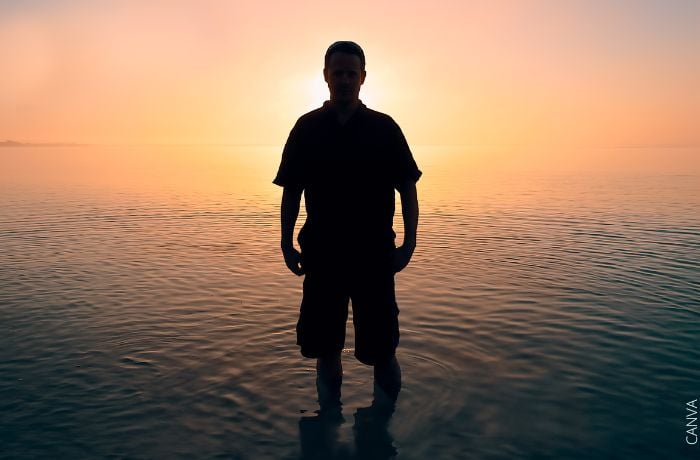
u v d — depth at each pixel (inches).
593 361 158.2
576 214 522.9
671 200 650.8
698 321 193.3
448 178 1202.0
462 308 211.9
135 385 143.0
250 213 549.3
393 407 130.4
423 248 349.4
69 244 365.4
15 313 207.8
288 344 172.6
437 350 166.9
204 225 463.5
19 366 156.3
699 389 139.6
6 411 129.1
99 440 116.1
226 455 110.6
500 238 389.4
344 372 150.5
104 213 544.4
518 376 147.9
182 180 1128.2
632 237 384.8
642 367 153.7
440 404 131.8
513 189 861.2
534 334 181.2
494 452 111.1
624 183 977.5
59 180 1096.2
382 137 119.1
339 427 121.2
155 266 294.5
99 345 172.7
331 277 126.7
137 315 204.8
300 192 127.8
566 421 123.7
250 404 132.3
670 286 243.0
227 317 201.9
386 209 124.6
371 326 127.8
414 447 113.2
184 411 128.8
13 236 399.9
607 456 109.4
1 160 2773.1
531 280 257.6
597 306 212.8
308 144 121.5
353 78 115.8
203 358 161.0
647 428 120.3
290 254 130.1
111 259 313.7
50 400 134.8
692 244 352.5
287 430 120.2
